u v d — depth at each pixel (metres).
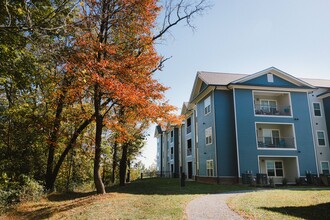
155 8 12.66
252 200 11.21
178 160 41.06
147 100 12.55
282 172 24.55
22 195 13.72
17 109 15.63
